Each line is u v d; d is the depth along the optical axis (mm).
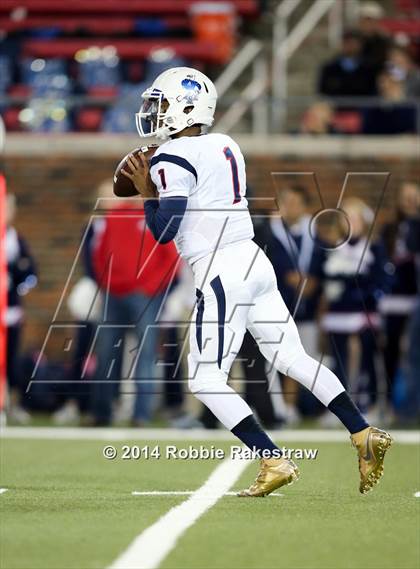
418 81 55719
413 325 43875
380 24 62656
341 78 54625
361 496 25141
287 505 23672
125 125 55844
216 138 24469
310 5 67938
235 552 18828
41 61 60156
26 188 54094
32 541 19672
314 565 17938
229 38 65688
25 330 52406
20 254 44312
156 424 43281
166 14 67250
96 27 65312
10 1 67438
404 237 44656
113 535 20203
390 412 44688
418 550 19078
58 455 33625
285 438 38250
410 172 53250
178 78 24656
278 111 55562
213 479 28219
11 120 56062
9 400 45031
